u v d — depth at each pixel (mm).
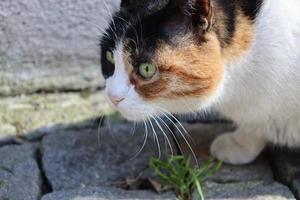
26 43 813
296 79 654
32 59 824
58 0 799
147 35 597
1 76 822
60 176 702
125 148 747
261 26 641
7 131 781
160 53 596
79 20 814
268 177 707
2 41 806
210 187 686
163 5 598
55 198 664
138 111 623
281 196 670
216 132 782
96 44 823
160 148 748
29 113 806
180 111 650
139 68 604
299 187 683
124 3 627
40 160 734
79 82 840
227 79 651
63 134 767
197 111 669
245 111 689
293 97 664
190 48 599
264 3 641
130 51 604
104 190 679
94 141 756
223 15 614
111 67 636
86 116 806
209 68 611
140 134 771
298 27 648
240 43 631
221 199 665
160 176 696
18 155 731
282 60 647
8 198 666
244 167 722
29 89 832
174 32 595
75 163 721
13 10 792
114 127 784
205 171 704
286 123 693
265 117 688
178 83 612
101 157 731
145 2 609
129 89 616
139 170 714
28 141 775
